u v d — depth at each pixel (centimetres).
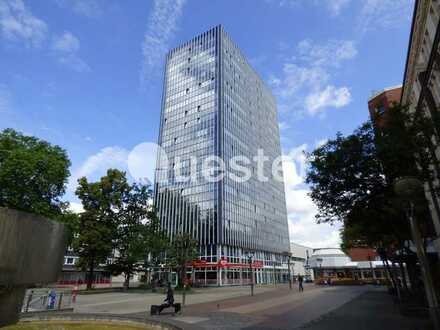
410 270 1931
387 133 1293
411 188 747
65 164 3042
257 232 7794
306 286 5100
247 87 9106
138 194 3950
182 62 8656
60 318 1118
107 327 998
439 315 665
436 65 1739
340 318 1402
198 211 6706
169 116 8300
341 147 1384
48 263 623
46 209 2706
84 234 3447
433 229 2136
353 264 6078
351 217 1548
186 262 4266
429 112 1848
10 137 2944
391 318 1355
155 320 1003
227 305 2067
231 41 8625
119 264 3772
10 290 575
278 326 1207
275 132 10775
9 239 527
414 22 1975
